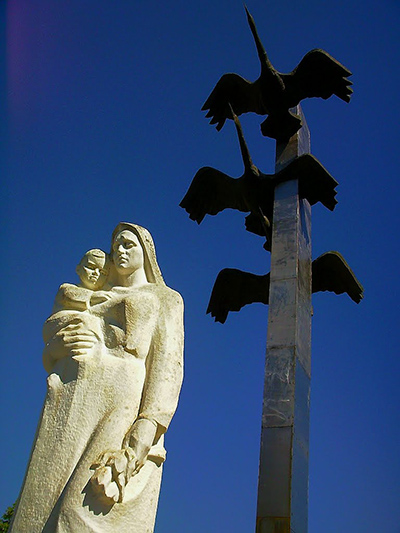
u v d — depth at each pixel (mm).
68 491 6316
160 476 6844
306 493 8469
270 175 10305
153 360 7219
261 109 11000
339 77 10453
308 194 10289
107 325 7332
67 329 7215
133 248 7816
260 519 8039
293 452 8336
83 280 7785
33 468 6617
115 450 6574
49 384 7043
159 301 7562
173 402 7098
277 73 10414
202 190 10773
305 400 8953
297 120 10703
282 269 9594
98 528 6188
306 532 8273
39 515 6348
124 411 6824
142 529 6438
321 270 10664
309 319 9609
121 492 6348
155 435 6867
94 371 7004
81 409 6812
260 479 8266
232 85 10898
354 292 10672
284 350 8984
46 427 6809
